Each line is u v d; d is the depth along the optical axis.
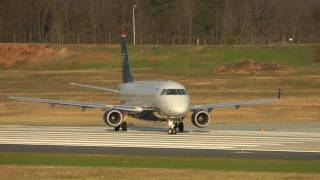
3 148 176.75
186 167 137.88
